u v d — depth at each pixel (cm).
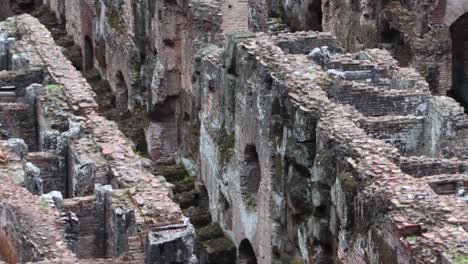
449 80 6394
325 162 4200
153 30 6034
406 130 4644
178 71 5925
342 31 6756
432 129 4662
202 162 5384
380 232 3731
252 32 5347
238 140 4966
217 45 5597
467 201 3909
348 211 3966
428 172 4272
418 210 3669
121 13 6481
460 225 3597
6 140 4472
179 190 5466
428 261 3481
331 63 5047
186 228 3788
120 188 4028
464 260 3416
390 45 6519
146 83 6134
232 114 5081
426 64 6350
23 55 5200
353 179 3972
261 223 4738
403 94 4744
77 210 3950
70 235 3894
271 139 4641
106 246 3975
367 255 3816
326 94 4603
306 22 7212
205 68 5350
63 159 4381
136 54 6228
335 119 4328
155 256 3734
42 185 4228
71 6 7100
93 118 4541
